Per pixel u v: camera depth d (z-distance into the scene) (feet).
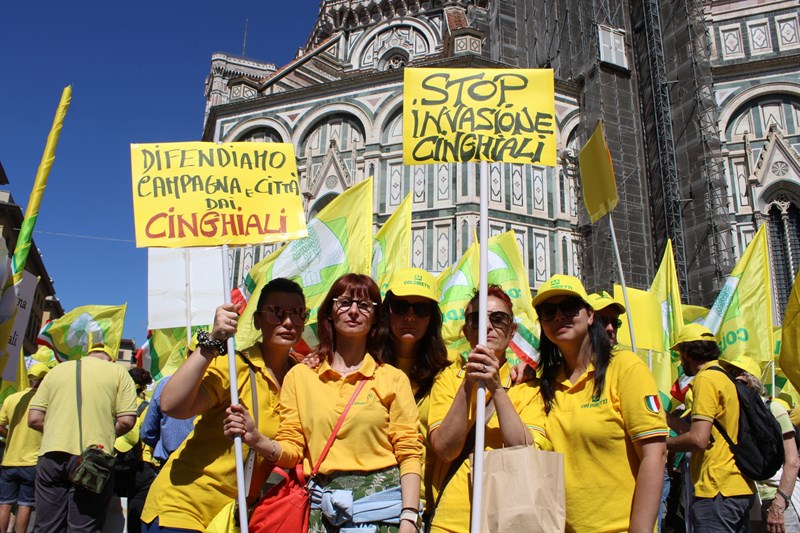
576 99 101.14
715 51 106.73
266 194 19.20
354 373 15.40
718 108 100.83
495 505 12.91
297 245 33.76
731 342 35.86
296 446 14.83
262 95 104.63
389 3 128.98
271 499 14.57
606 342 14.64
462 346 30.40
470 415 15.24
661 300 39.19
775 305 91.50
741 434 19.80
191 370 14.52
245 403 15.66
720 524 19.69
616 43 101.55
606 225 91.15
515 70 18.44
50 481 22.99
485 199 16.87
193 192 18.63
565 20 108.99
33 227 20.33
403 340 17.52
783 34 104.06
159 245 18.10
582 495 13.62
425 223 89.30
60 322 39.47
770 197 95.55
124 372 25.66
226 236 18.53
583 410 14.15
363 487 14.24
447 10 116.47
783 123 98.68
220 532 14.48
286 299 16.33
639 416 13.30
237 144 19.39
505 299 16.96
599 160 27.27
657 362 35.58
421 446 15.16
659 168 96.94
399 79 97.55
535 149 17.84
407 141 18.24
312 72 119.14
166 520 14.78
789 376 25.07
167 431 21.40
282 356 16.61
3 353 20.22
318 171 96.84
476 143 17.87
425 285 17.67
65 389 23.82
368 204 33.35
